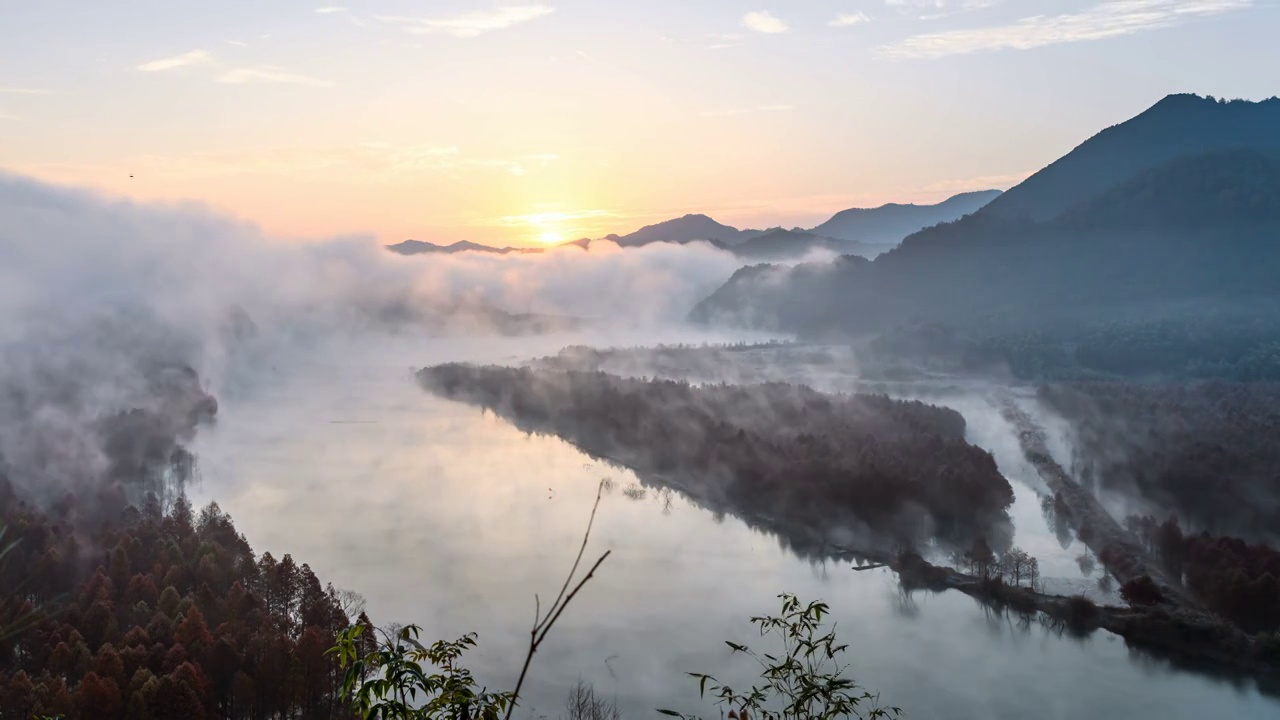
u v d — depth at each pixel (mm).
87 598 105312
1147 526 147500
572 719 90375
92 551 123750
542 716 91625
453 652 20203
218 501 180750
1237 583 118938
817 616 24375
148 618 101688
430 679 18969
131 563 119000
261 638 91625
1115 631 120125
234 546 131750
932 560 148500
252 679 88062
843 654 111875
